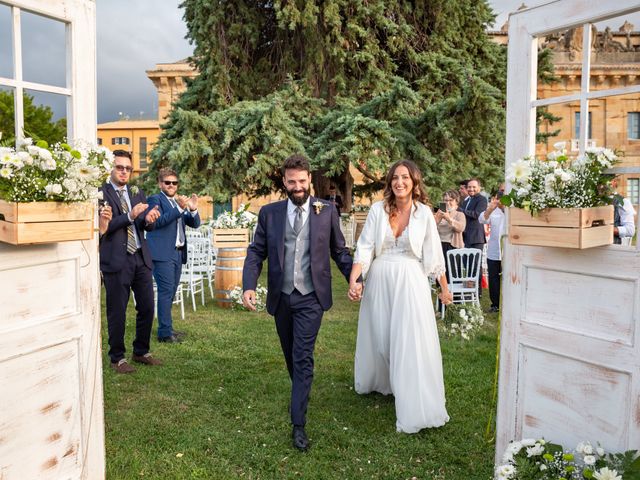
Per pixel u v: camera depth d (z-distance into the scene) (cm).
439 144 1201
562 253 235
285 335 355
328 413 379
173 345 554
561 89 2081
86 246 252
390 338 361
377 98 1129
